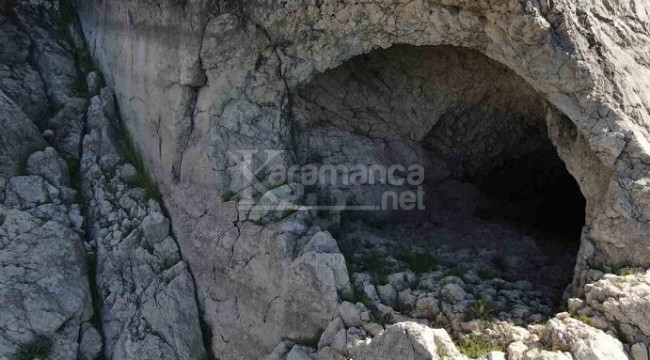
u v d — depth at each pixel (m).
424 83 8.56
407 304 6.46
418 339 5.50
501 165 9.79
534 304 6.47
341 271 6.50
